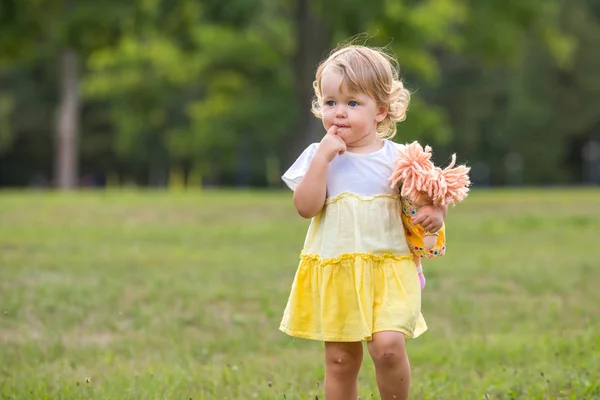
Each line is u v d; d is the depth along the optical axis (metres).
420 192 4.15
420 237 4.28
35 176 60.19
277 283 9.29
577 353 6.07
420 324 4.32
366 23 27.97
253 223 15.77
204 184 64.19
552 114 50.69
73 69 41.88
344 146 4.22
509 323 7.40
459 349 6.42
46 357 6.26
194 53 32.53
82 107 56.53
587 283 9.27
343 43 5.03
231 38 32.94
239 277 9.58
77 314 7.60
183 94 52.53
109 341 6.88
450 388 5.37
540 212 18.16
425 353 6.36
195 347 6.63
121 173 61.69
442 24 31.11
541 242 13.17
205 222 15.88
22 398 5.00
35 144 57.25
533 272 9.92
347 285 4.14
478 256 11.45
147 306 8.09
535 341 6.61
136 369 5.94
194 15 29.31
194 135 47.28
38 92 54.75
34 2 26.25
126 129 49.88
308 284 4.26
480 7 31.98
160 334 7.10
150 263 10.53
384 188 4.24
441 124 37.22
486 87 52.12
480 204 20.19
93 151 58.12
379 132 4.55
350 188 4.22
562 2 48.59
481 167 57.47
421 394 5.18
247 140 54.16
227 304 8.25
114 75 40.56
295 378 5.66
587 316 7.59
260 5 30.20
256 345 6.77
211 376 5.67
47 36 29.27
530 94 50.25
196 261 10.80
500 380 5.45
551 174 54.62
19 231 13.59
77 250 11.55
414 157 4.16
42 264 10.12
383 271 4.16
